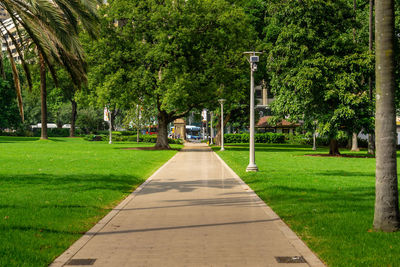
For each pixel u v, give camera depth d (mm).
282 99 32969
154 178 16500
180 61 36062
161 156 30578
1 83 60875
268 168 21062
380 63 7230
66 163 22688
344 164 24094
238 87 42062
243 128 70625
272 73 34594
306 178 16203
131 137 68375
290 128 68312
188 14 36781
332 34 31609
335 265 5375
